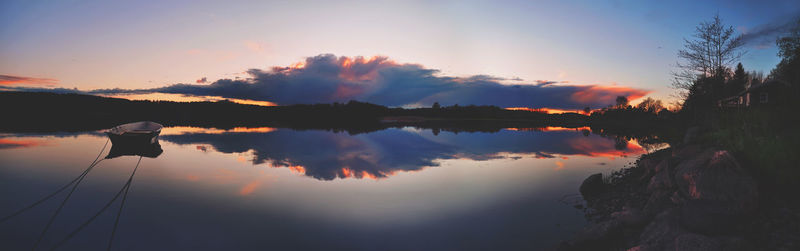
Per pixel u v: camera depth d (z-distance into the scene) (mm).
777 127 10297
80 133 41875
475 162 20859
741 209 5988
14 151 25859
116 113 114000
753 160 7703
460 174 17047
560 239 8523
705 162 7195
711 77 24219
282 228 9836
